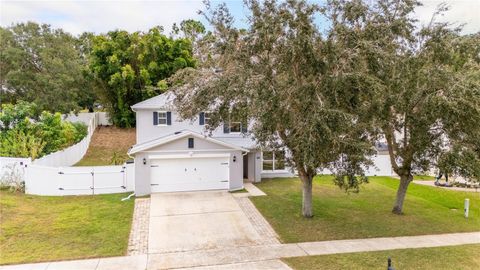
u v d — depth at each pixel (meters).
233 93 11.80
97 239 12.32
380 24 12.59
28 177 17.61
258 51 12.28
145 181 18.58
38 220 13.86
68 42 39.84
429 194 20.27
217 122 13.45
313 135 10.71
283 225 14.21
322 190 20.17
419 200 18.77
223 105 12.73
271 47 12.17
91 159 26.11
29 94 33.53
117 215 14.92
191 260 10.85
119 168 18.78
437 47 13.13
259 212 15.85
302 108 11.63
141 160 18.47
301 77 12.53
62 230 12.96
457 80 12.38
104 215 14.87
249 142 22.34
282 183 21.88
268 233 13.38
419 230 13.95
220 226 14.07
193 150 19.20
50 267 10.07
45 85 34.06
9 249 11.16
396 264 10.66
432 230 14.00
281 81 12.39
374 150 11.94
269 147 14.27
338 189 20.42
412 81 13.02
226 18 12.96
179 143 18.97
